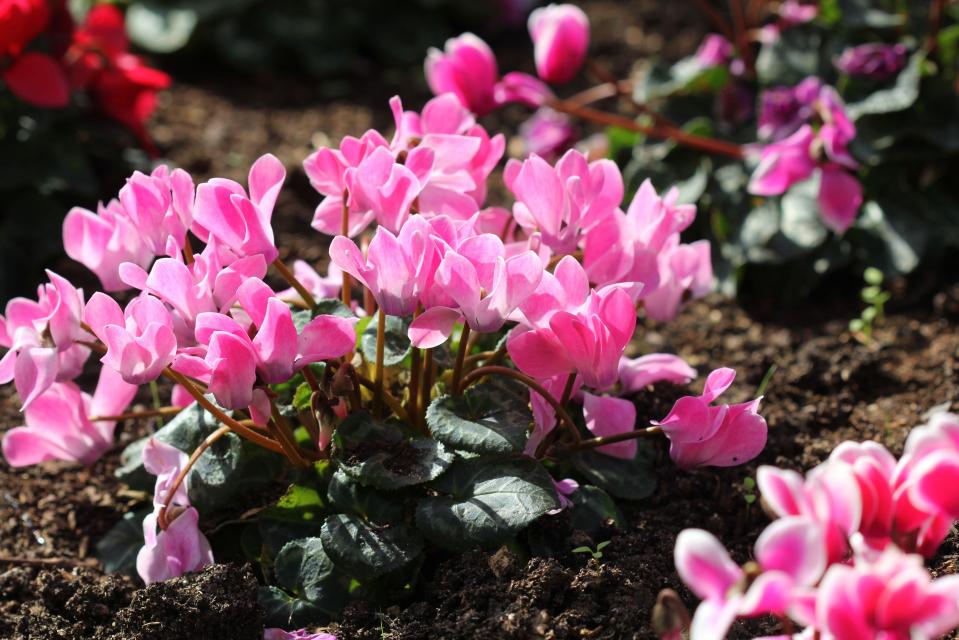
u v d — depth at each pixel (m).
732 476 1.29
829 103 1.40
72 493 1.33
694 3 2.09
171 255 1.19
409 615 1.21
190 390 1.21
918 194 1.50
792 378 1.39
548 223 1.21
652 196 1.23
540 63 1.46
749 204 1.50
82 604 1.23
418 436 1.23
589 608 1.20
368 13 2.04
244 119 1.77
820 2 1.55
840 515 1.09
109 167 1.57
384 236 1.16
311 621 1.22
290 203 1.56
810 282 1.48
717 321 1.47
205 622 1.20
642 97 1.57
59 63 1.52
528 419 1.21
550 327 1.18
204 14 1.91
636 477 1.27
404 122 1.23
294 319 1.23
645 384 1.28
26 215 1.51
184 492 1.23
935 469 1.08
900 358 1.41
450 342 1.27
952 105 1.49
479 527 1.20
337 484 1.22
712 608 1.07
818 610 1.07
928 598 1.07
